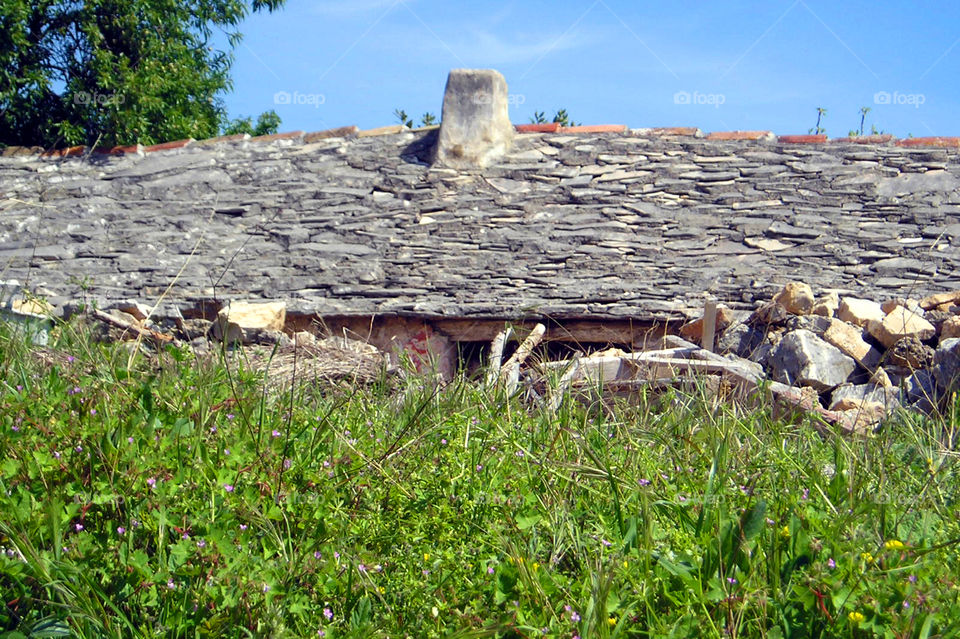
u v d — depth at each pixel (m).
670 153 11.81
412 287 10.00
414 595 3.08
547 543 3.49
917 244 9.90
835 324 8.52
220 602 2.93
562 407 5.27
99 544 3.09
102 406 3.77
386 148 12.40
